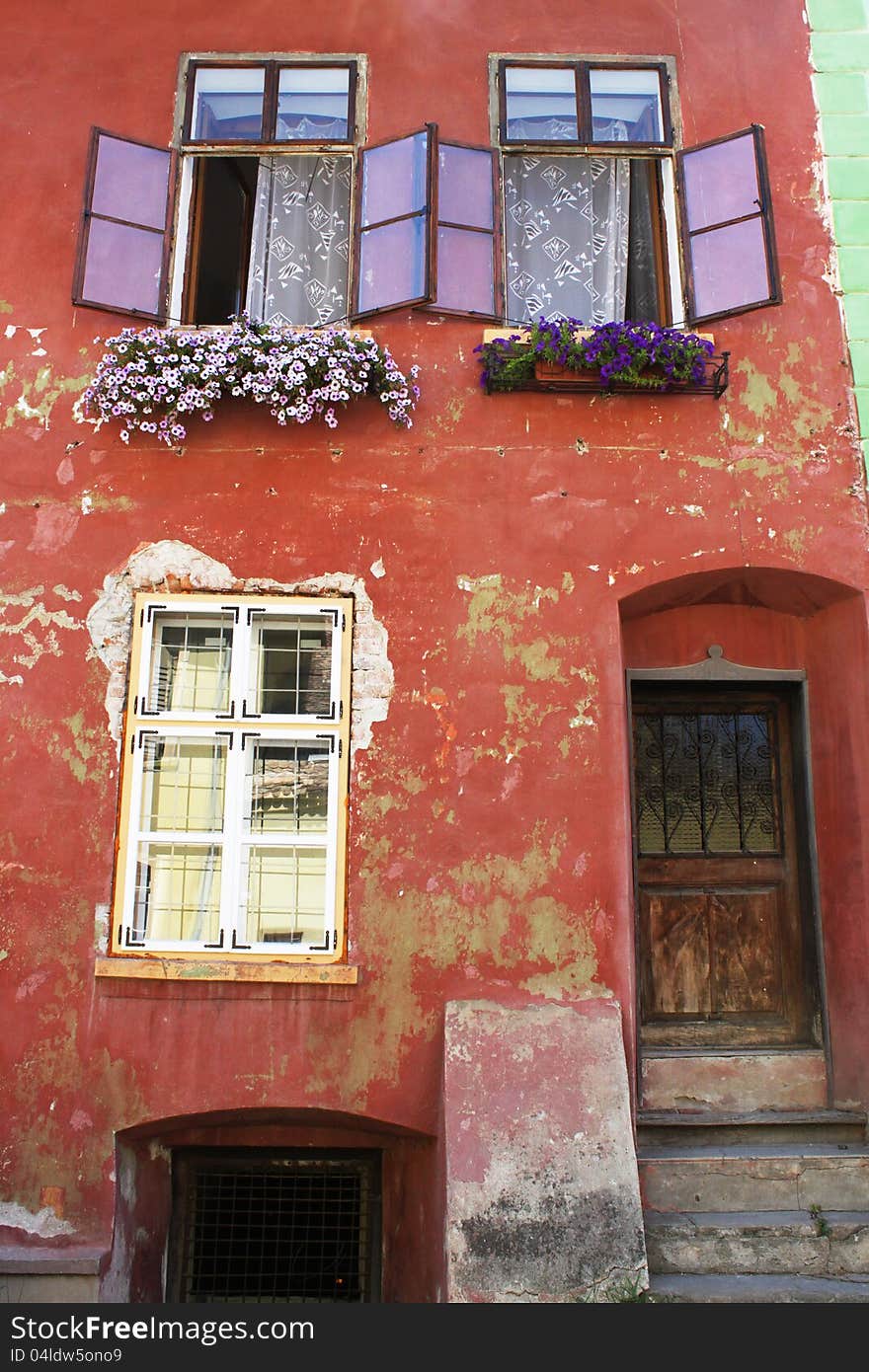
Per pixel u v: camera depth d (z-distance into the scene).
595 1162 4.61
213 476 5.65
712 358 5.79
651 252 6.21
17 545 5.55
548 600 5.57
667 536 5.66
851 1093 5.59
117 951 5.15
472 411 5.77
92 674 5.43
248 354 5.57
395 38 6.27
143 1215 5.20
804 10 6.37
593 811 5.35
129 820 5.29
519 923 5.22
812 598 5.93
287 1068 5.05
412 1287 5.09
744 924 6.09
